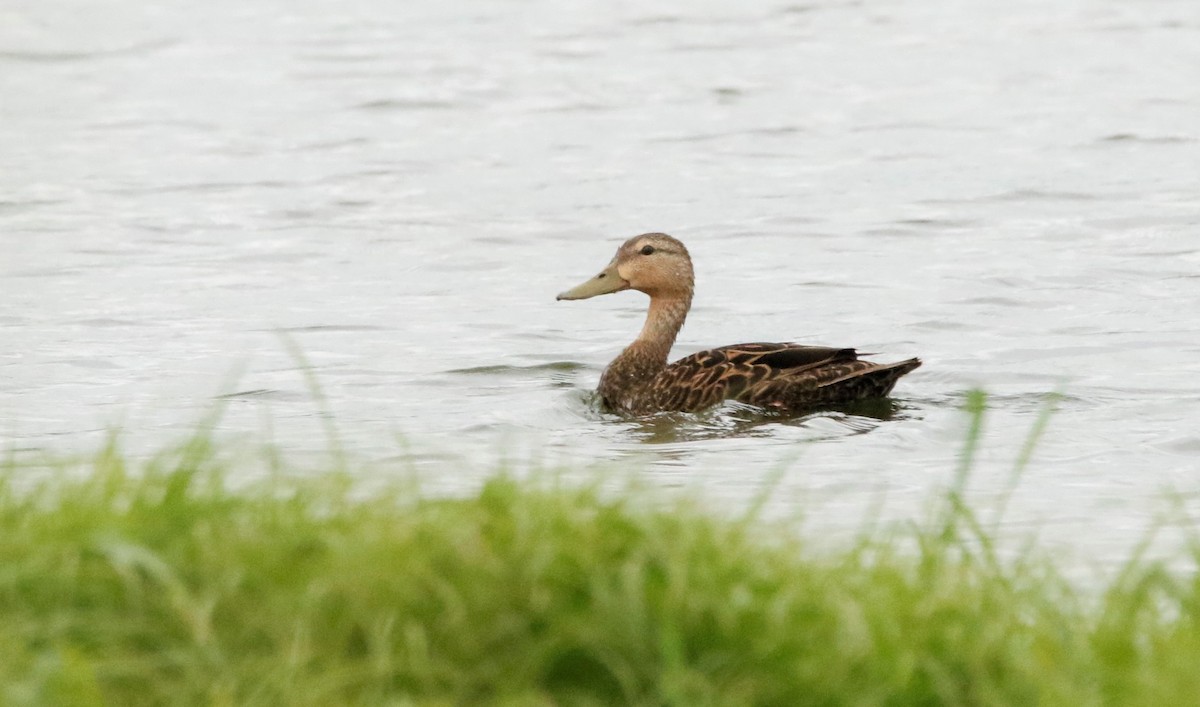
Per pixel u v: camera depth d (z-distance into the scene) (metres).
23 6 49.75
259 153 31.30
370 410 15.23
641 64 40.50
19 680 6.94
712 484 12.41
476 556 7.65
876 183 27.97
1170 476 12.66
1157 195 26.38
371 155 31.05
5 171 29.48
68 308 19.88
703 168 29.55
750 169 29.41
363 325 19.16
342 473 8.98
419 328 19.08
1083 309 19.45
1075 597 8.29
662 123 33.75
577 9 49.25
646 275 16.94
